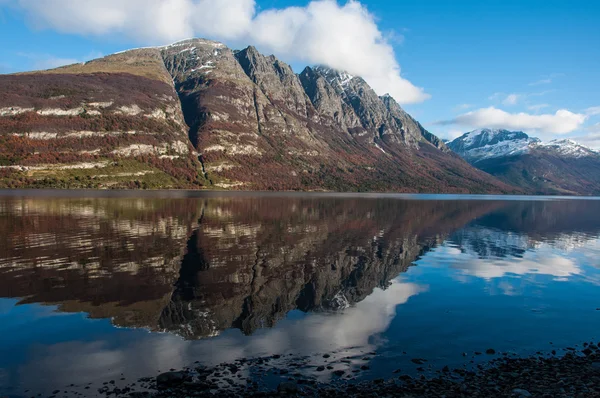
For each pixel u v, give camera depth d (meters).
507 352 18.08
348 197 188.50
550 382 14.86
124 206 90.94
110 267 32.94
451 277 32.91
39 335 19.03
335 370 15.77
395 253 43.28
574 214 115.06
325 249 44.19
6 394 13.67
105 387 14.20
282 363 16.36
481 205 151.12
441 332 20.36
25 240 44.56
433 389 14.13
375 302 25.50
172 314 22.33
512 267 37.59
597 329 21.34
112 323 20.75
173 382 14.50
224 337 19.14
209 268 33.47
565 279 33.09
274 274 32.12
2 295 25.16
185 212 81.38
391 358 17.08
